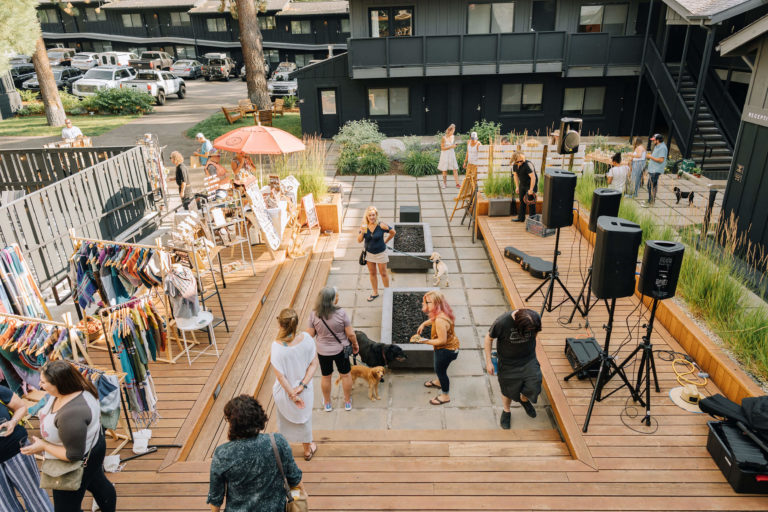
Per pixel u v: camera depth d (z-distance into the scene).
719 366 5.62
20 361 4.69
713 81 18.08
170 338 6.66
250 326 7.44
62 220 8.54
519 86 21.00
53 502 3.80
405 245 10.70
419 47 19.73
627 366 6.08
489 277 9.69
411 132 21.64
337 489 4.44
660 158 12.41
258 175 13.70
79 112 28.58
